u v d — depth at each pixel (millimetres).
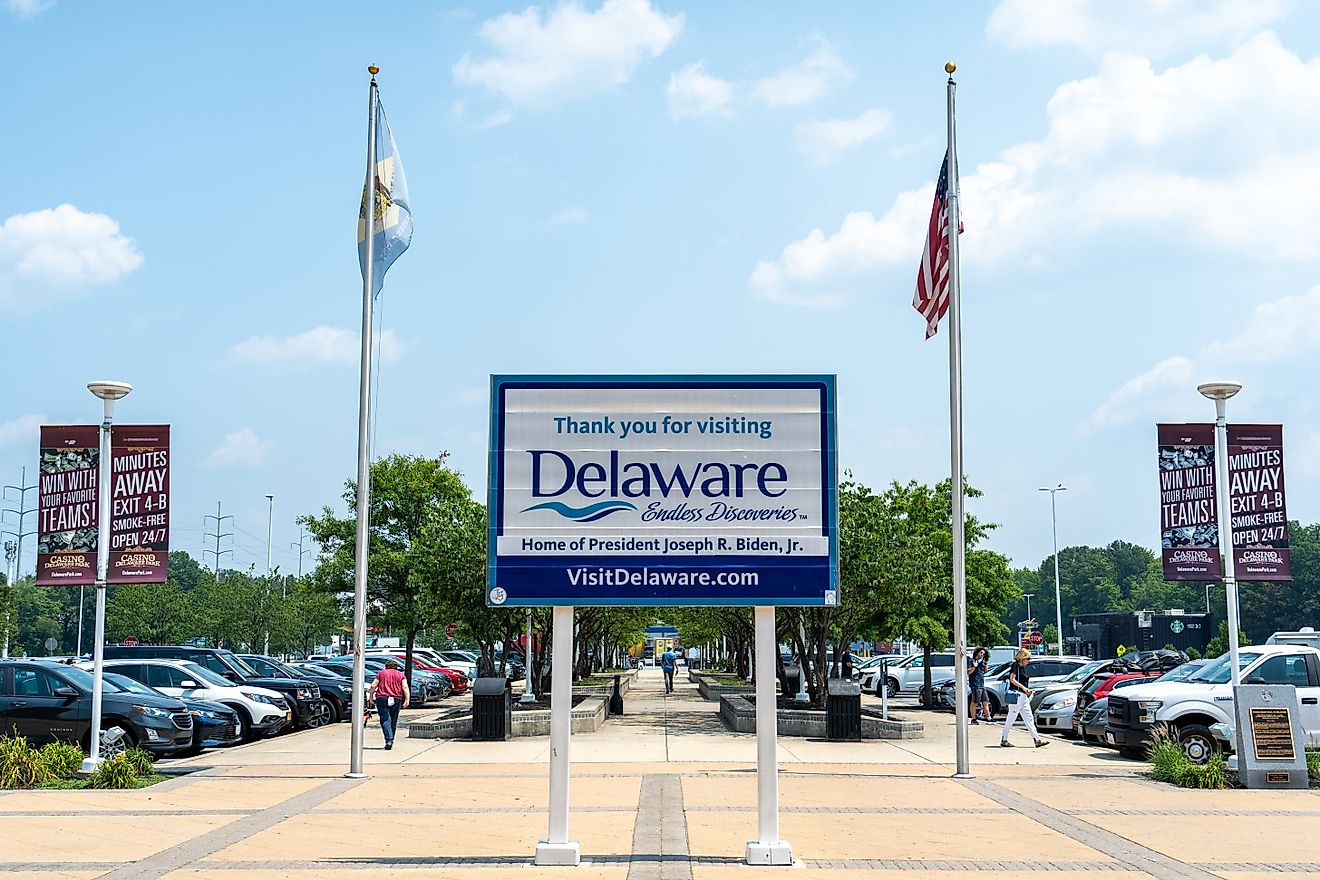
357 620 17281
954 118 19062
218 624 65375
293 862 10539
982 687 29656
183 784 16391
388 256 18547
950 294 18625
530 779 16797
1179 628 72562
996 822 12844
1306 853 11023
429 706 37344
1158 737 17875
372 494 39188
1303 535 98500
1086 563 153875
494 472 10938
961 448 18266
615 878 9805
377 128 18500
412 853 10977
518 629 33719
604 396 11016
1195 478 17500
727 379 11031
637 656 108562
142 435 17484
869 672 43188
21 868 10305
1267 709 16109
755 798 14586
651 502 10906
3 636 59656
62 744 17781
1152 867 10328
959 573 17703
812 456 10953
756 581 10789
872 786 16125
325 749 22219
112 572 17297
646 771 17734
